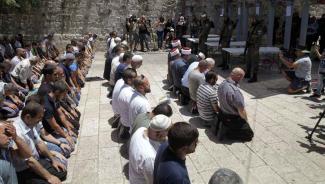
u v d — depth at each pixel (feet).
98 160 18.74
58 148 17.93
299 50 31.68
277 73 40.34
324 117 24.73
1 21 65.51
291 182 16.12
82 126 24.11
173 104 28.94
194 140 9.18
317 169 17.30
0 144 12.43
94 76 42.01
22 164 13.79
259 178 16.51
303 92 31.78
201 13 70.59
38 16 66.64
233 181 6.58
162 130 12.12
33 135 15.29
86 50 48.67
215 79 22.65
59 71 21.83
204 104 22.49
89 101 30.68
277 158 18.56
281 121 24.14
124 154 19.44
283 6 56.59
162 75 42.09
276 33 56.65
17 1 63.82
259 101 29.19
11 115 25.13
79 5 67.67
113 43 43.24
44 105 18.38
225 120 20.58
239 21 55.26
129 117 19.11
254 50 36.09
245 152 19.36
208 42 51.16
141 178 12.71
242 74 20.47
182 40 64.18
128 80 20.52
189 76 25.14
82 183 16.34
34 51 47.29
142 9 70.13
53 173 15.87
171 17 71.00
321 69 29.40
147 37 66.18
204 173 17.16
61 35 68.08
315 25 52.03
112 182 16.43
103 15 68.90
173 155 9.33
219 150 19.72
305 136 21.45
